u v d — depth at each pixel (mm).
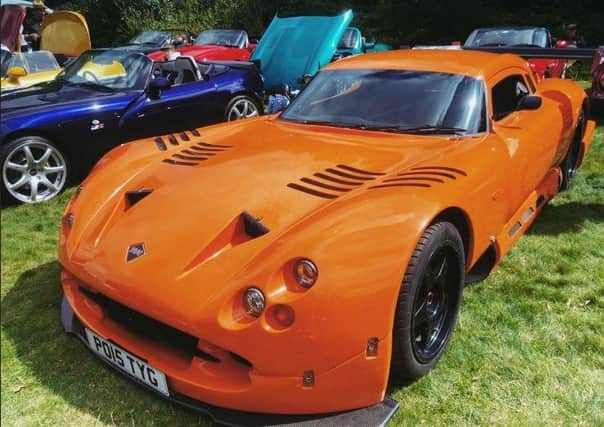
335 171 2613
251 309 1948
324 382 1997
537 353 2629
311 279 1942
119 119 5508
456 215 2498
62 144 5113
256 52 9359
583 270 3494
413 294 2133
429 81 3377
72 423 2242
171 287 2070
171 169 2844
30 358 2646
